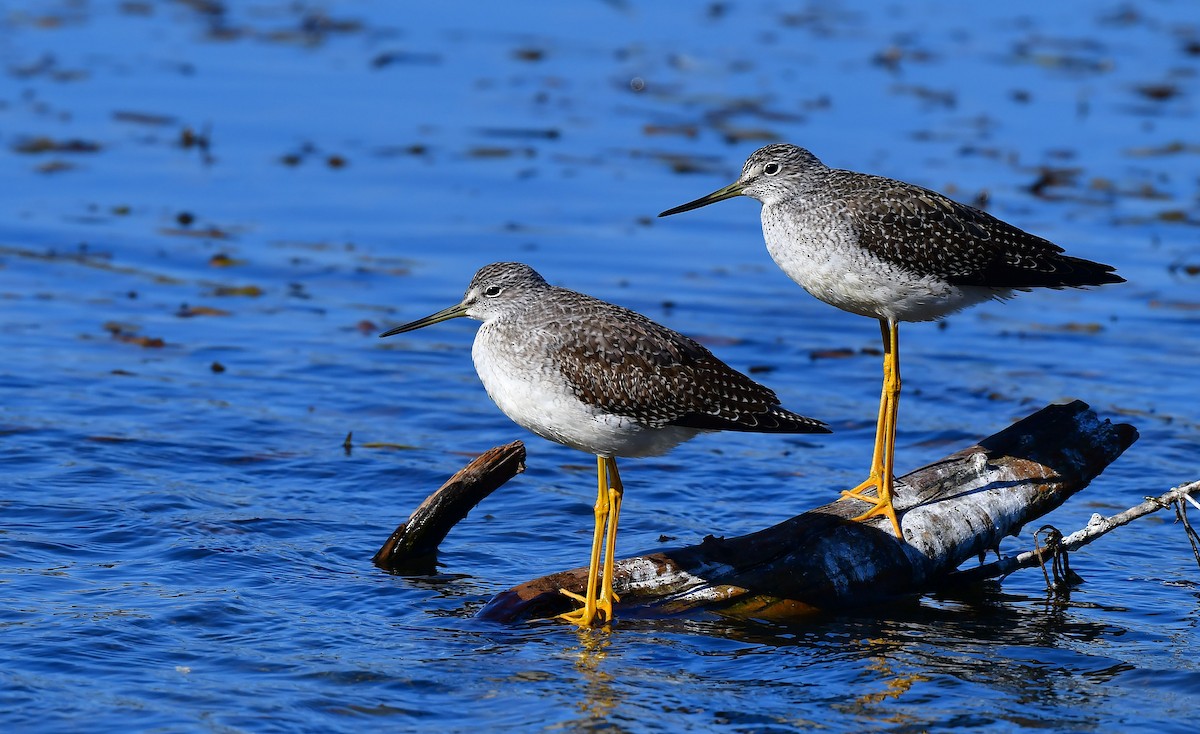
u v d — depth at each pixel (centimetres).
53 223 2269
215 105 2938
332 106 2961
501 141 2770
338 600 1154
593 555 1119
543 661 1045
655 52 3416
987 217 1269
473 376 1802
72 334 1850
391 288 2088
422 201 2452
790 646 1083
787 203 1273
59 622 1068
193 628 1078
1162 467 1504
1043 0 3934
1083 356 1892
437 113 2939
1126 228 2344
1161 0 3944
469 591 1187
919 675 1035
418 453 1530
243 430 1565
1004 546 1322
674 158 2694
